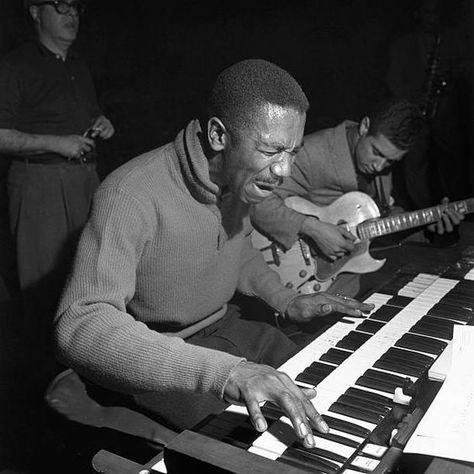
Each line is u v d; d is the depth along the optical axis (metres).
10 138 2.45
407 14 4.05
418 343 1.37
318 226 2.25
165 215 1.42
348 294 2.30
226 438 1.04
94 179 2.75
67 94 2.60
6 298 2.90
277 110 1.28
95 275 1.26
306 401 1.02
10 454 2.07
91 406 1.54
